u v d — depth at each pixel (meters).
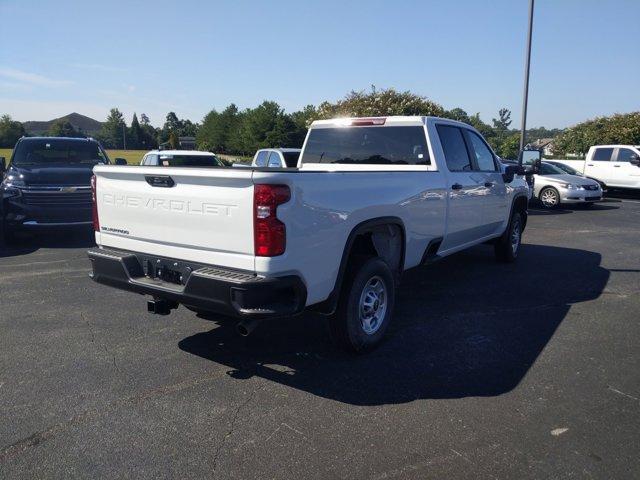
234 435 3.29
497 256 8.27
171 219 3.99
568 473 2.92
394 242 5.08
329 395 3.81
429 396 3.80
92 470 2.94
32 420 3.45
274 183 3.49
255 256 3.57
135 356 4.48
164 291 3.98
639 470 2.95
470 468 2.96
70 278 7.06
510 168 7.36
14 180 9.40
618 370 4.27
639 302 6.20
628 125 28.77
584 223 13.37
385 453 3.10
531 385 3.98
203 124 101.12
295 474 2.91
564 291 6.64
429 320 5.47
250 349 4.66
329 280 4.01
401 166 5.96
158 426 3.39
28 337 4.89
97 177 4.52
